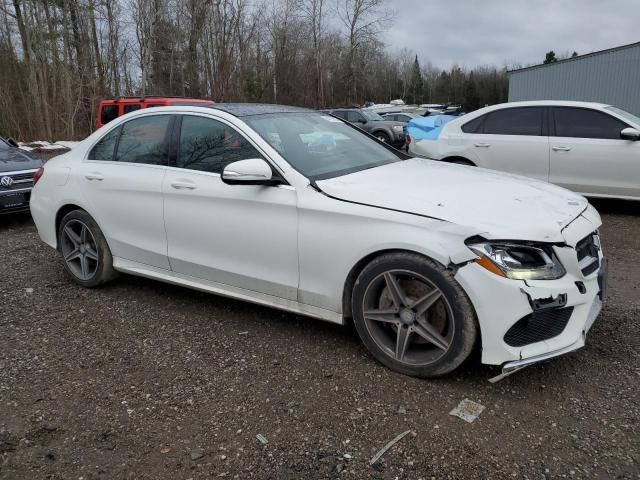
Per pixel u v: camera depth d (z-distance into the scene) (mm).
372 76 59938
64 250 4875
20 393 3090
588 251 3180
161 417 2844
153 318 4121
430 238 2922
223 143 3879
